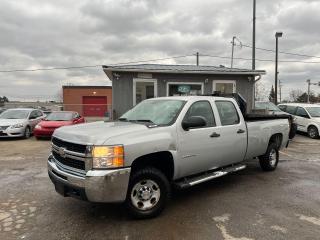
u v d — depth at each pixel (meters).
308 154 10.44
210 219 4.62
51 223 4.49
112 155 4.16
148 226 4.38
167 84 15.36
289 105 17.27
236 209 5.03
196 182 5.22
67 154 4.50
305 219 4.62
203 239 3.98
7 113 15.98
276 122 7.60
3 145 12.66
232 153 6.09
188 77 15.52
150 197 4.63
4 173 7.50
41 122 14.94
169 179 5.05
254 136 6.70
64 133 4.70
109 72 15.15
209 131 5.52
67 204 5.25
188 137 5.13
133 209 4.48
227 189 6.13
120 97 15.05
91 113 28.36
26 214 4.83
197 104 5.56
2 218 4.68
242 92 15.96
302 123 15.84
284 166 8.36
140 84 15.20
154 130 4.72
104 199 4.12
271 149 7.54
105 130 4.56
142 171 4.52
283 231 4.21
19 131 14.52
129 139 4.36
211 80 15.73
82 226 4.38
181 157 5.02
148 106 5.87
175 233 4.16
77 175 4.26
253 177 7.09
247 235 4.09
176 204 5.26
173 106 5.44
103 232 4.19
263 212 4.90
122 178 4.22
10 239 4.00
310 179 6.95
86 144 4.22
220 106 6.02
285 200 5.48
